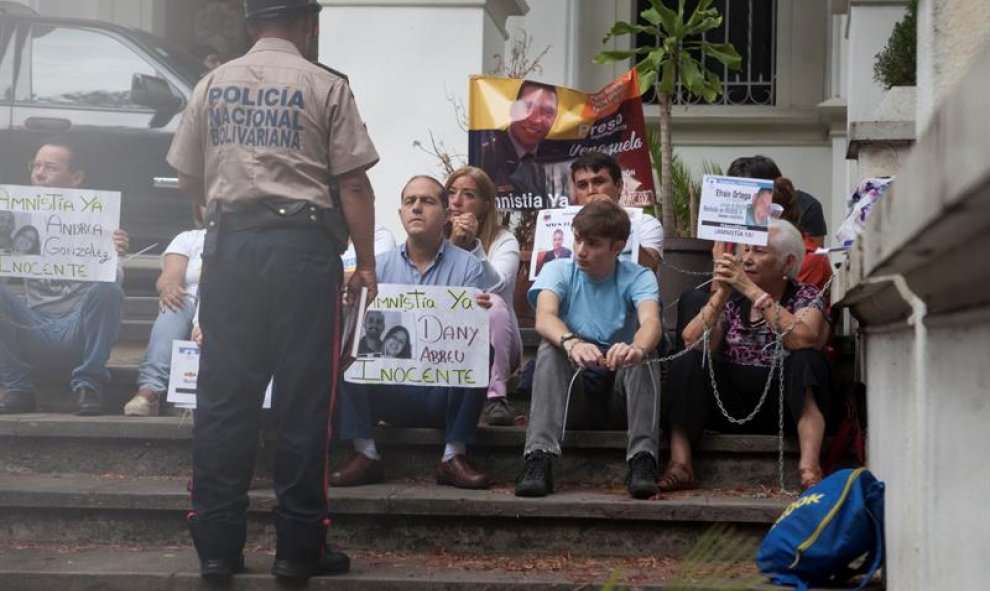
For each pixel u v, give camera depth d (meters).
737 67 8.29
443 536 5.22
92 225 6.16
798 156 11.49
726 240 5.46
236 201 4.64
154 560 5.00
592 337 5.62
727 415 5.56
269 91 4.65
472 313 5.50
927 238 2.54
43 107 8.86
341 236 4.74
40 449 5.79
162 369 6.21
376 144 8.79
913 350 3.92
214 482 4.68
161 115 8.85
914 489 3.96
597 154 6.50
